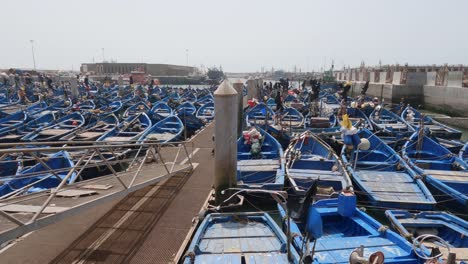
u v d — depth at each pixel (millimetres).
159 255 6973
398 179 11008
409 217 8547
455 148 16109
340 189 10445
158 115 22656
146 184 8891
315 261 6355
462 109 30875
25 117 21609
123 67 92812
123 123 19391
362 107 24203
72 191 7922
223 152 9328
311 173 11297
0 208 6176
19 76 47156
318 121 18875
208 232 7574
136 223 8344
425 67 54031
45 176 10336
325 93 39312
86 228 8031
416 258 6469
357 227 8047
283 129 17328
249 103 24906
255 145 13469
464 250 6855
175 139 17031
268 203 10320
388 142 16500
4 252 6891
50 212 5918
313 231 4746
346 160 12352
